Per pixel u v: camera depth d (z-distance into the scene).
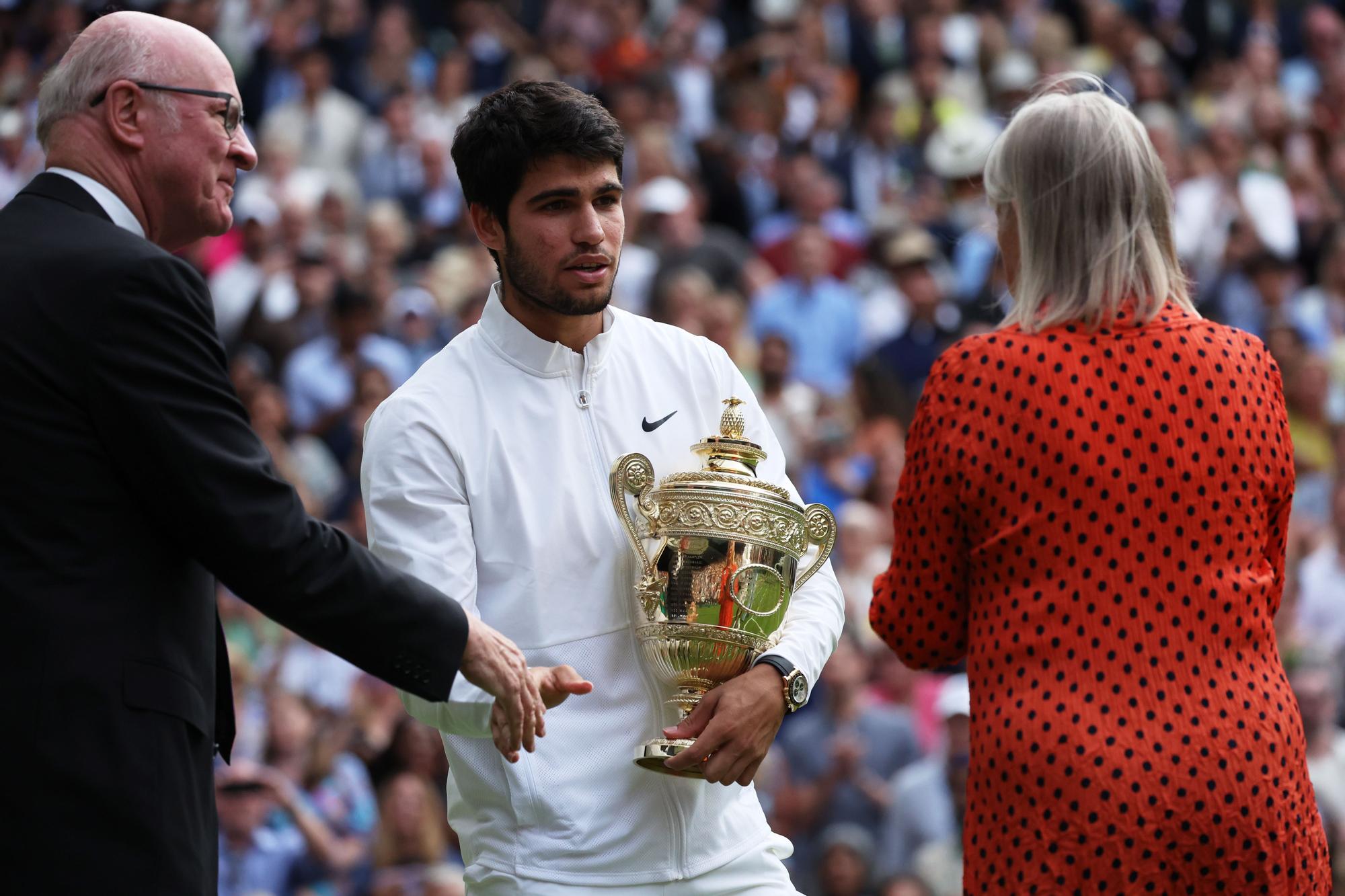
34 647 6.20
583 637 7.34
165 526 6.44
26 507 6.28
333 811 15.84
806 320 24.67
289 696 16.34
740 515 7.16
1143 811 6.18
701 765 7.15
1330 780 16.56
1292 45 35.69
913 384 23.67
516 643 7.31
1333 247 27.50
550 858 7.26
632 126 28.75
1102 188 6.62
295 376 22.44
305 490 20.38
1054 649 6.37
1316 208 29.19
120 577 6.35
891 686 17.70
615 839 7.29
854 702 17.20
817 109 31.08
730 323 21.89
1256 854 6.22
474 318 22.94
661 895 7.33
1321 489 21.81
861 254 27.11
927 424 6.72
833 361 24.66
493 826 7.36
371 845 15.65
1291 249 28.59
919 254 24.12
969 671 6.62
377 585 6.57
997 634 6.49
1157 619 6.34
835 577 7.89
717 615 7.14
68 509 6.31
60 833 6.13
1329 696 16.84
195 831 6.38
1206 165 29.00
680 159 28.52
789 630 7.54
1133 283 6.61
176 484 6.34
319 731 16.28
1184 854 6.19
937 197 29.22
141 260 6.45
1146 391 6.49
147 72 6.83
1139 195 6.64
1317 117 32.31
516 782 7.29
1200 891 6.21
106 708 6.22
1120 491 6.41
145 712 6.28
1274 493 6.66
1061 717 6.29
